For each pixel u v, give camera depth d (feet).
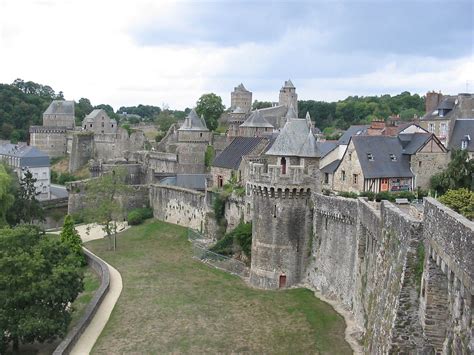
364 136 246.88
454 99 313.53
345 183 245.86
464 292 63.41
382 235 113.39
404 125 311.68
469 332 60.95
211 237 272.51
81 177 504.84
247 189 238.89
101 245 274.98
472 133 270.67
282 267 197.57
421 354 82.94
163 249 264.11
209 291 194.08
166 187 331.36
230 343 146.72
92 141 541.34
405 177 240.32
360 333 141.69
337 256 174.91
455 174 205.16
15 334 140.36
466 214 138.00
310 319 159.43
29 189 317.22
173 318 166.20
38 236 169.27
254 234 203.41
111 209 280.31
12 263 147.54
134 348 144.36
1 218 264.31
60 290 148.36
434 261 79.82
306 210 197.06
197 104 553.23
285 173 197.16
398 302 87.51
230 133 414.82
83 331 155.84
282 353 139.03
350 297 163.02
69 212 350.02
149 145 535.19
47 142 594.24
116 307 176.86
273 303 177.78
